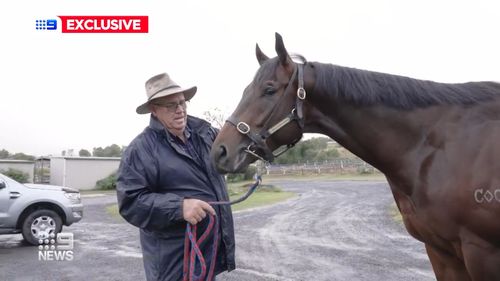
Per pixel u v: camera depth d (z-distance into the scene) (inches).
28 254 255.3
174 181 88.5
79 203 309.9
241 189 867.4
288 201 614.9
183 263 87.4
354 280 180.4
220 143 85.7
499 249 77.7
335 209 484.7
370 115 86.2
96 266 219.6
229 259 90.8
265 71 87.0
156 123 91.4
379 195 668.1
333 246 261.3
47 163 1453.0
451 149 81.4
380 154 87.8
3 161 1234.6
